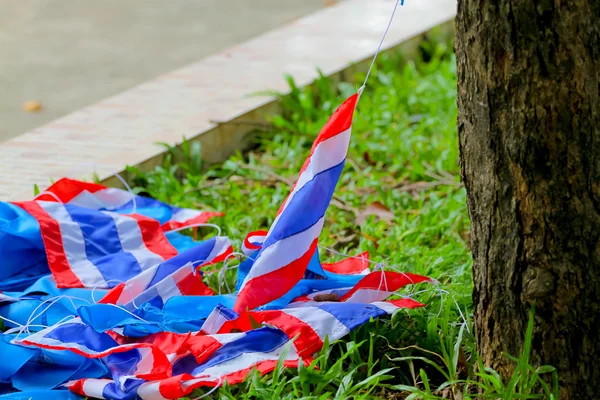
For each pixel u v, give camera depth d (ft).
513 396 14.43
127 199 23.07
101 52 45.39
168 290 18.84
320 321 16.57
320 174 17.44
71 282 19.48
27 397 15.69
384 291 17.95
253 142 30.30
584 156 13.94
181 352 16.74
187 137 28.07
